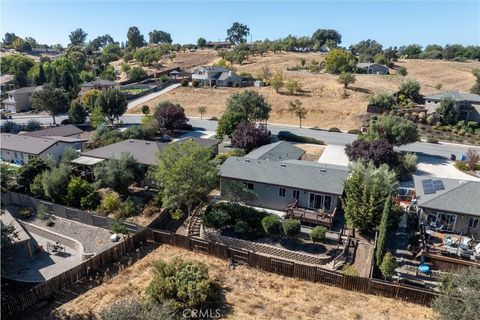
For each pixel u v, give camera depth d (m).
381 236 24.06
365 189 28.12
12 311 20.39
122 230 30.70
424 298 21.22
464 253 25.48
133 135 58.44
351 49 185.75
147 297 20.75
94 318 20.09
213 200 35.84
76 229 32.59
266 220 28.89
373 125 51.72
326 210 32.09
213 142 50.94
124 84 115.31
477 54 147.75
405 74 112.12
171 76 121.81
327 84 92.38
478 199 28.72
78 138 57.56
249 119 62.03
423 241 26.77
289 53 152.75
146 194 38.19
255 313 20.61
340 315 20.52
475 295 17.00
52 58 171.12
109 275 24.48
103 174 36.97
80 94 99.69
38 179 37.72
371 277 23.44
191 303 20.19
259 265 25.16
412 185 41.12
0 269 22.95
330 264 26.39
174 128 65.38
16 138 50.44
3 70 137.75
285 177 33.59
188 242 27.56
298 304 21.48
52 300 21.78
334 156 52.50
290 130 68.31
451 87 99.75
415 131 50.25
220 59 143.62
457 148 57.81
